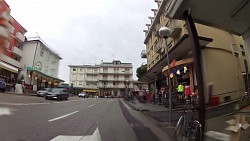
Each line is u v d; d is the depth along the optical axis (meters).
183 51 16.06
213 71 10.44
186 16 5.91
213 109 8.25
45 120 8.09
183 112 6.22
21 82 32.62
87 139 5.37
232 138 4.68
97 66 77.62
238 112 7.36
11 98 16.89
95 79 76.81
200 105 5.35
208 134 5.57
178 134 6.11
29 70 35.78
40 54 40.78
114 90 75.00
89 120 8.84
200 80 5.45
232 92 9.90
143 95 26.59
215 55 11.08
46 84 43.84
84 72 77.50
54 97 24.22
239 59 10.65
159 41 27.20
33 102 16.16
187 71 16.17
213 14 6.31
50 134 5.71
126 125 7.91
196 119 5.49
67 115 10.16
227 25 7.03
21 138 5.09
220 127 6.20
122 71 75.62
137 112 13.77
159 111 13.59
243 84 10.06
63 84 61.31
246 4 5.80
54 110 12.00
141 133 6.45
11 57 30.95
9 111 9.57
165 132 6.72
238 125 4.67
